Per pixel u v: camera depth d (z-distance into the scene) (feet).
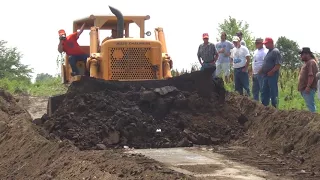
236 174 26.58
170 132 37.11
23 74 152.46
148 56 42.45
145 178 25.39
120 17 44.32
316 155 30.50
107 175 27.35
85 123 37.47
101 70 41.96
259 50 49.88
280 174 26.73
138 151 33.94
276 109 38.78
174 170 27.09
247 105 41.37
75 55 45.52
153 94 38.96
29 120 48.39
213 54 53.01
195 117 38.73
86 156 31.86
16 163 38.55
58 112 39.27
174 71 62.18
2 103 54.75
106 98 38.78
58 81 95.50
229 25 116.26
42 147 37.58
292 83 67.62
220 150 34.04
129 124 36.88
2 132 47.44
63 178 30.76
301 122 34.78
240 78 52.29
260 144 35.35
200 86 41.11
